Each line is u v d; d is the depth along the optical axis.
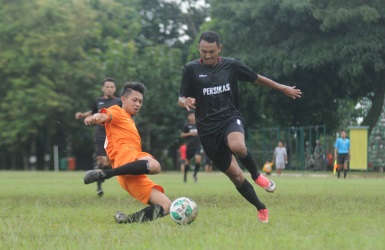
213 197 19.38
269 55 56.12
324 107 62.81
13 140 70.44
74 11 73.94
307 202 16.62
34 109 69.62
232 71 11.77
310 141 59.12
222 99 11.60
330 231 9.23
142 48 83.38
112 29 82.38
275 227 10.30
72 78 71.94
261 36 57.84
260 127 71.06
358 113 71.19
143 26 88.31
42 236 10.02
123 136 11.82
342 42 51.91
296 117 64.00
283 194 20.44
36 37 69.62
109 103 20.45
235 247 7.86
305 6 52.69
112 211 14.76
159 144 75.19
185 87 11.75
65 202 18.00
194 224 11.09
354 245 7.65
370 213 13.06
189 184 29.84
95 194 22.22
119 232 10.12
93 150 76.62
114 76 70.62
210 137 11.56
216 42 11.57
